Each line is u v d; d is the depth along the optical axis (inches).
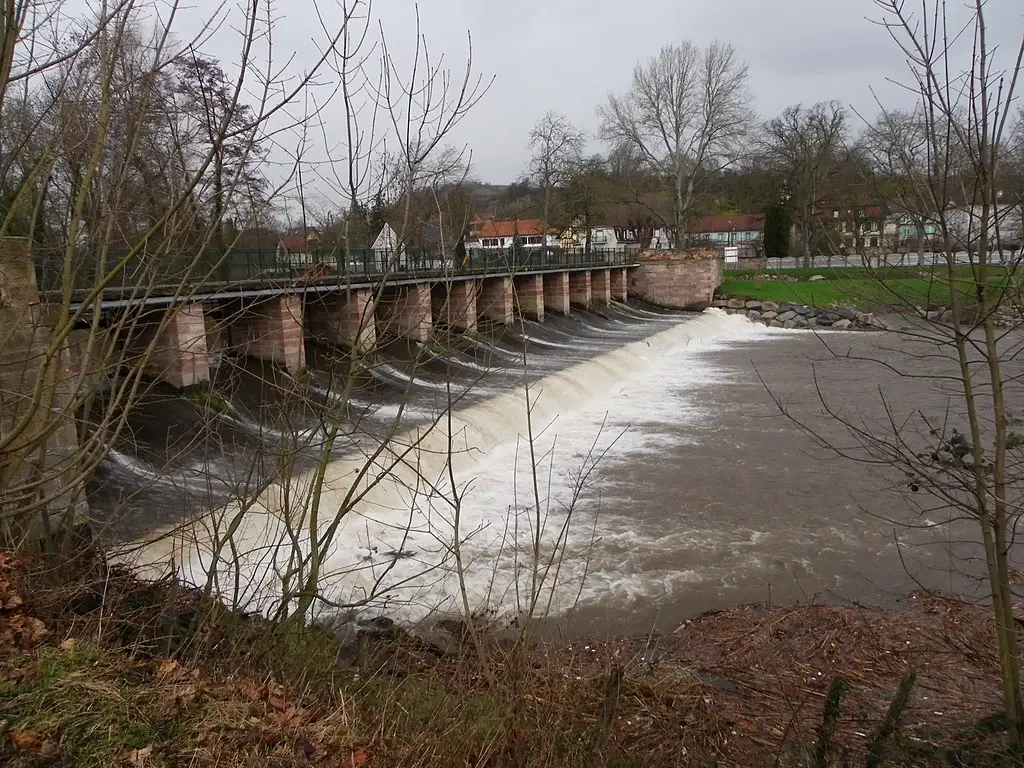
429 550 530.9
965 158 211.0
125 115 206.7
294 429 266.2
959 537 572.7
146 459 565.9
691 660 388.5
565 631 431.2
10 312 270.4
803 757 263.1
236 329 877.8
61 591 225.3
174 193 203.9
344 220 250.1
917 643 401.7
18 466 198.5
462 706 248.2
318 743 193.8
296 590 261.1
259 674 231.3
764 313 2149.4
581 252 2047.2
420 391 884.0
